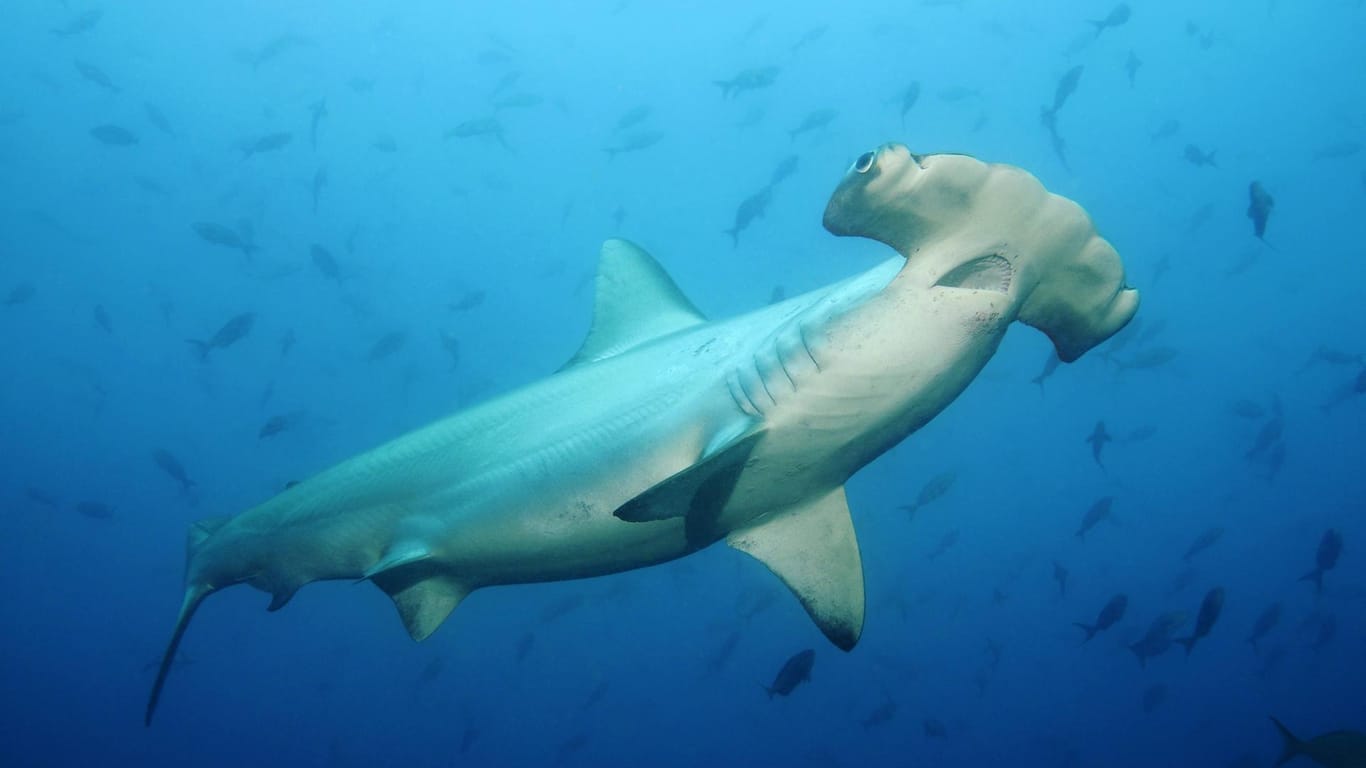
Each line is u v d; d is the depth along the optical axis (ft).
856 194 8.79
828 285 11.79
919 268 9.96
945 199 9.11
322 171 46.85
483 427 15.01
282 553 17.20
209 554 18.28
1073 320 10.69
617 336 15.64
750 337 12.22
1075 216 9.55
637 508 10.61
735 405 11.93
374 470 16.06
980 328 10.14
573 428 13.73
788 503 12.83
